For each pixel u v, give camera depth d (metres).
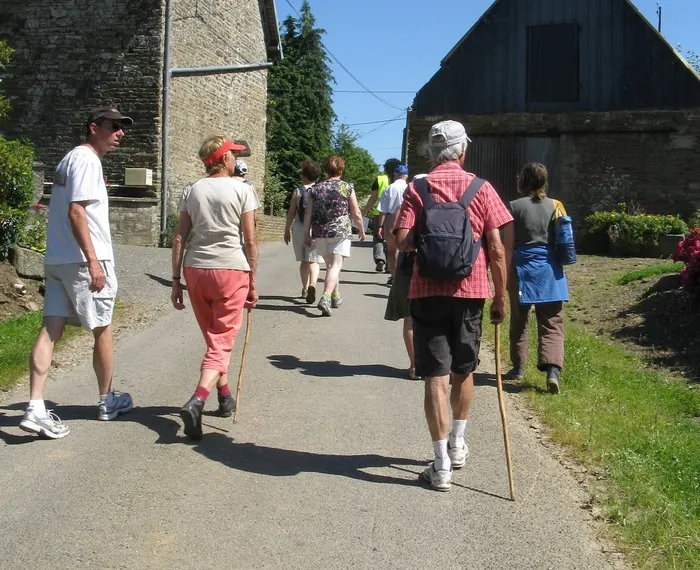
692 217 19.14
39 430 5.09
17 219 9.01
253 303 5.68
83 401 6.00
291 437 5.37
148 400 6.09
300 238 10.33
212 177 5.52
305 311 9.86
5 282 8.65
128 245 16.03
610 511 4.24
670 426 5.96
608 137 20.44
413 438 5.41
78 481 4.50
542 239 6.77
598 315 10.33
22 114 17.61
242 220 5.46
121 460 4.83
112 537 3.86
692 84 19.94
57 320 5.29
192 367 7.04
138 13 17.08
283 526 4.04
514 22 21.05
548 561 3.74
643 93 20.28
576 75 20.66
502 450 5.22
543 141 20.86
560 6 20.72
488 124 21.20
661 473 4.85
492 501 4.40
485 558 3.76
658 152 20.17
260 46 23.67
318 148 39.50
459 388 4.76
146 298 9.94
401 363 7.50
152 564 3.62
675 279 10.59
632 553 3.82
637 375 7.55
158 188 17.14
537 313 6.85
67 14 17.31
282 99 38.19
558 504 4.38
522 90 21.02
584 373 7.22
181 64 18.00
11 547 3.74
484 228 4.52
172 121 17.64
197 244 5.41
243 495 4.39
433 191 4.51
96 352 5.51
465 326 4.47
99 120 5.32
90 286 5.21
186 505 4.24
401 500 4.39
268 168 33.97
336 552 3.79
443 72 21.47
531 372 7.30
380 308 10.30
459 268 4.28
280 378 6.82
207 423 5.59
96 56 17.27
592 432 5.53
